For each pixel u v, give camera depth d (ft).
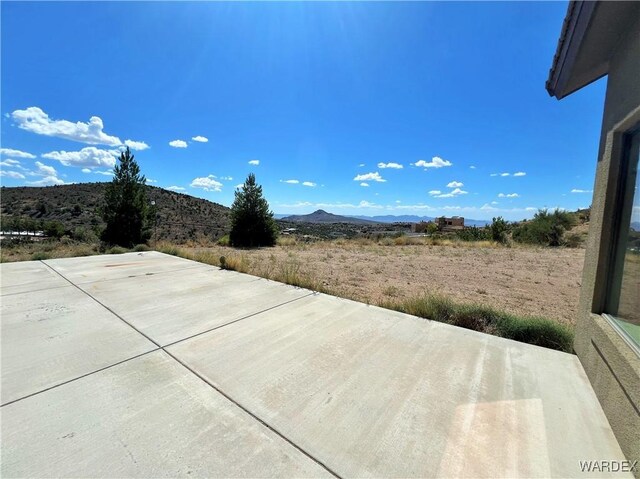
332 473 5.38
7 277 20.11
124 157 52.29
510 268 29.73
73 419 6.61
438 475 5.33
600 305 8.39
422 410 7.05
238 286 18.02
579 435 6.29
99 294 16.16
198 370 8.69
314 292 16.87
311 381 8.20
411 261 33.65
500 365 9.12
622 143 7.98
